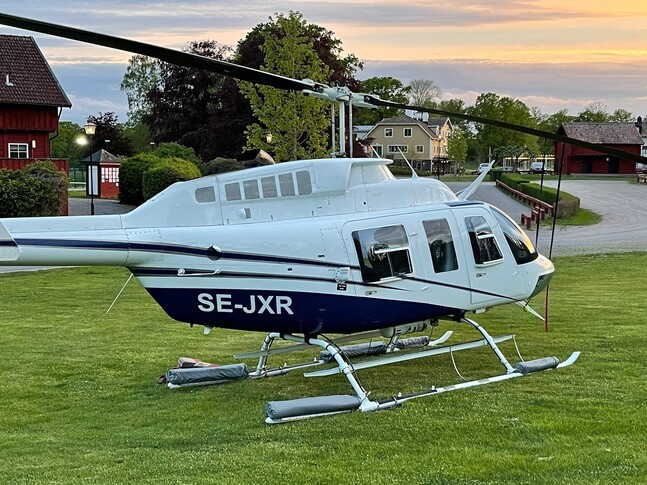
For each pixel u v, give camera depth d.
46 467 6.05
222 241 7.63
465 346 8.62
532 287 8.92
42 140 34.97
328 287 7.75
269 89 29.12
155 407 7.98
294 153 29.50
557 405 7.32
